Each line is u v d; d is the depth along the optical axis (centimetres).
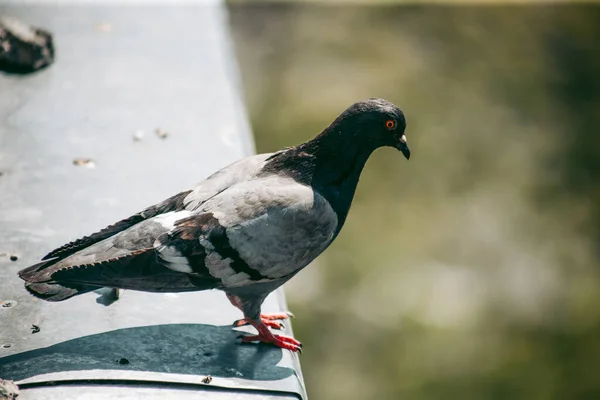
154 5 1098
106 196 745
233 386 577
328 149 680
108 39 1016
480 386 1599
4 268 658
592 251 1791
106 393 562
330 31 2012
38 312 624
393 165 1844
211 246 628
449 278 1719
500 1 2081
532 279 1750
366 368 1596
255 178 673
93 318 625
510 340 1673
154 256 617
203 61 983
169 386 574
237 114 888
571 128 1931
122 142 824
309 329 1623
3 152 799
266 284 646
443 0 2069
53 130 838
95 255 610
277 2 2022
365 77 1941
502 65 2005
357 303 1658
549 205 1838
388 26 2044
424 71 1972
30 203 731
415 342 1634
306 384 1595
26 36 941
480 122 1909
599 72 2016
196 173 781
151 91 913
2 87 906
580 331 1692
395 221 1767
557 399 1620
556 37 2056
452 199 1819
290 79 1933
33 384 563
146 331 619
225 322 643
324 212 661
